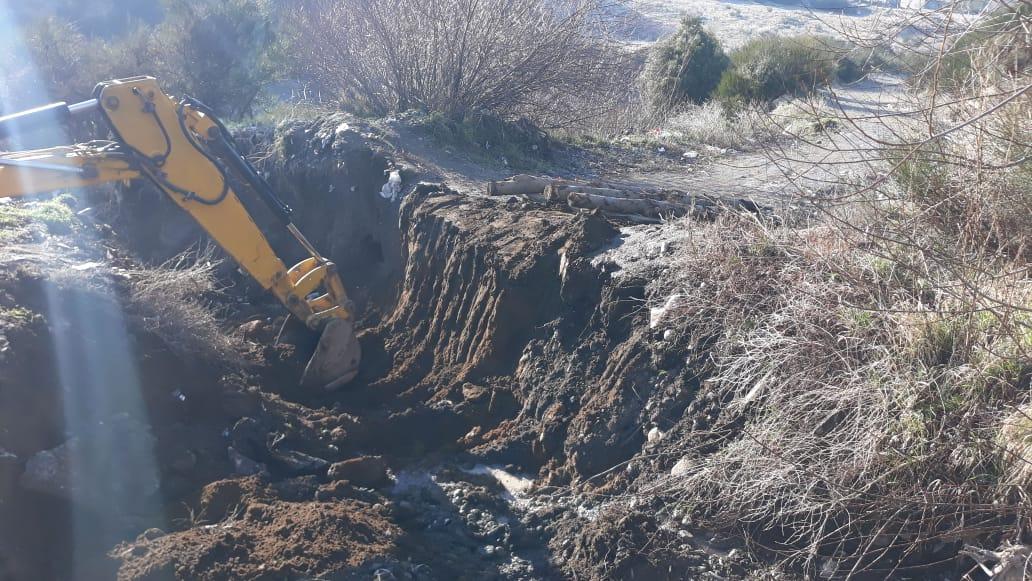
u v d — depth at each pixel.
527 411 7.03
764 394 5.39
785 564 4.86
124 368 6.41
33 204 9.13
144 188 10.95
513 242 8.12
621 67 15.54
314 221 10.99
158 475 5.88
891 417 4.68
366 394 7.89
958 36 4.98
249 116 15.07
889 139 5.91
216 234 7.50
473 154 11.95
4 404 5.56
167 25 14.37
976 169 5.06
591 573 5.23
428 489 6.30
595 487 6.00
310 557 4.94
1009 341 4.60
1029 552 4.05
